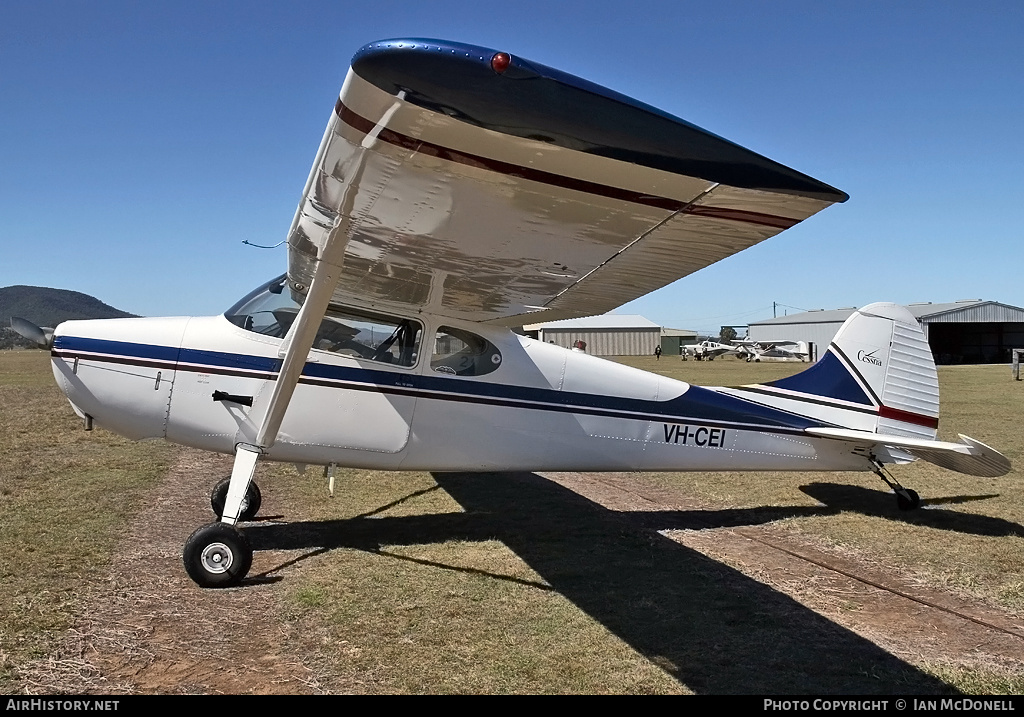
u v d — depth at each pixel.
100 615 3.74
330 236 3.61
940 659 3.48
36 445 8.74
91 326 4.97
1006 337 51.53
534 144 2.28
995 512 6.37
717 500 6.89
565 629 3.76
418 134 2.31
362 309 5.20
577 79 2.05
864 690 3.16
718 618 3.95
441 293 4.80
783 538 5.57
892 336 6.51
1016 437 10.50
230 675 3.17
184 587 4.19
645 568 4.79
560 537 5.51
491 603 4.10
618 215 2.81
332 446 5.18
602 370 5.82
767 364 41.50
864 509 6.52
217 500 5.56
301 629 3.67
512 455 5.59
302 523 5.77
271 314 5.14
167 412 4.95
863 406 6.46
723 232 2.86
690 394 6.04
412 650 3.47
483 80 2.01
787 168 2.26
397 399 5.25
